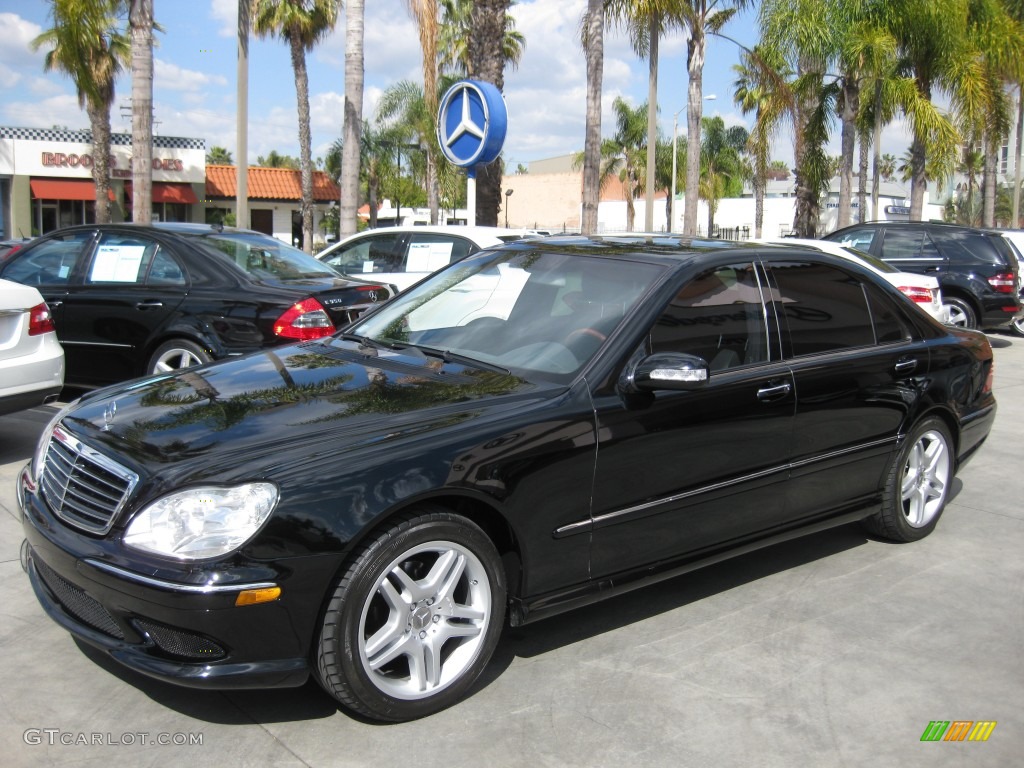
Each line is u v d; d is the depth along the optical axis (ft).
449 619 10.62
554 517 11.24
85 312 23.81
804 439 14.05
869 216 173.06
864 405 14.90
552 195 209.87
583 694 11.16
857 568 15.62
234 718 10.28
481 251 16.08
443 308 14.56
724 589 14.57
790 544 16.74
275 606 9.31
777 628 13.20
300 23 106.11
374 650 9.98
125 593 9.39
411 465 10.06
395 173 127.13
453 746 9.94
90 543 9.80
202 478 9.55
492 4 46.62
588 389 11.73
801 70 65.77
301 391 11.77
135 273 23.84
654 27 57.36
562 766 9.69
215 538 9.27
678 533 12.67
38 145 112.16
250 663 9.42
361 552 9.74
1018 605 14.30
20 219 112.78
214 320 22.57
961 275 45.34
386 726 10.27
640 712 10.81
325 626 9.62
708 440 12.69
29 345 19.42
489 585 10.79
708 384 12.76
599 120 54.49
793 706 11.09
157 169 119.85
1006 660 12.48
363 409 11.05
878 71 61.62
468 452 10.46
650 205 59.88
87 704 10.47
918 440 16.24
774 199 170.91
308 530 9.39
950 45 63.72
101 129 99.45
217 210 128.98
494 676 11.52
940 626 13.46
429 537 10.16
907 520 16.52
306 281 24.03
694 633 12.95
